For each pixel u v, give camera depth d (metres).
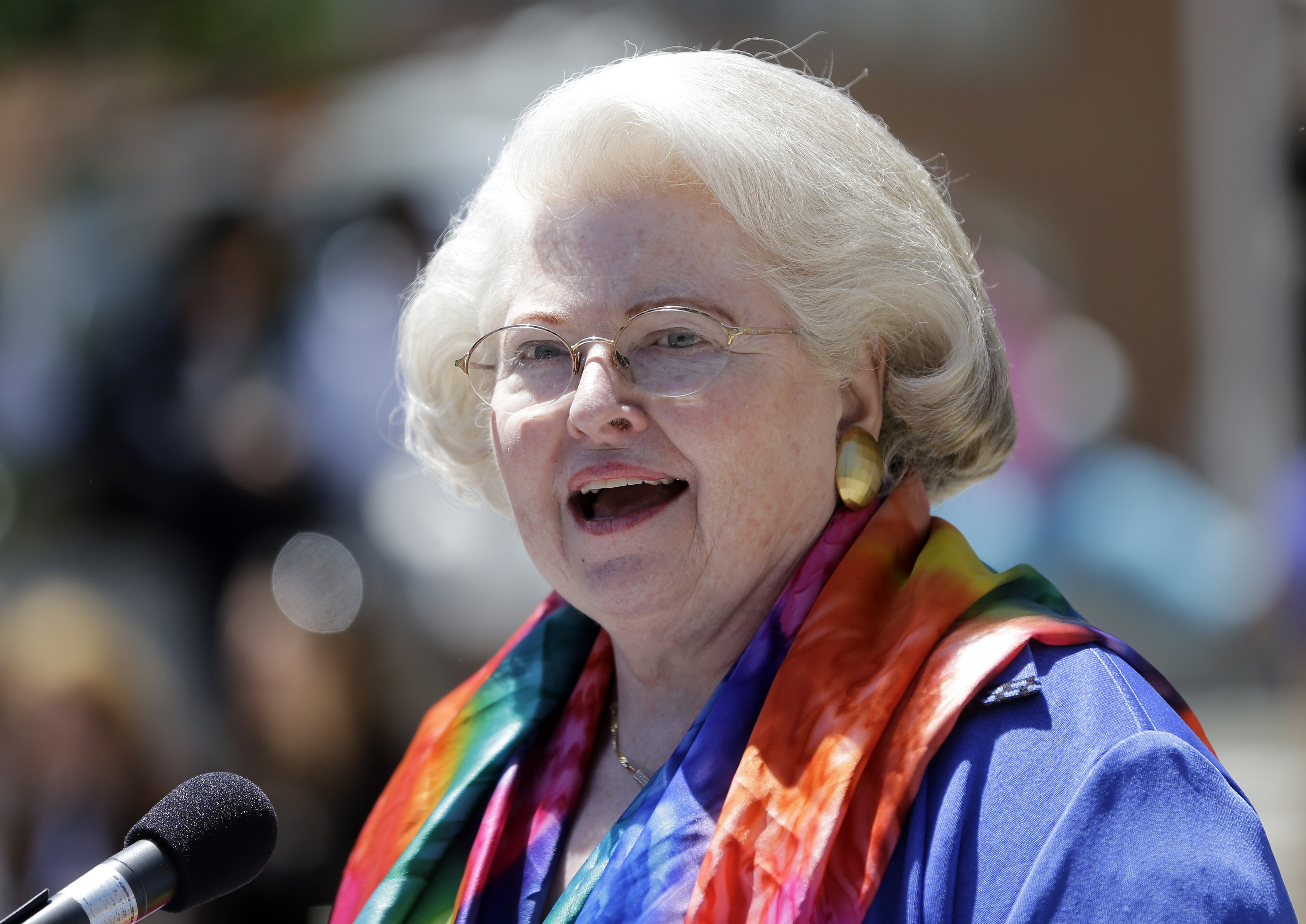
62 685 14.32
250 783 6.74
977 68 35.28
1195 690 23.09
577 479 6.73
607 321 6.66
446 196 22.38
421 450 8.58
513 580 17.94
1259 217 35.34
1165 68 35.53
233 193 23.02
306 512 18.78
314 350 20.50
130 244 22.59
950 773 5.93
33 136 25.89
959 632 6.29
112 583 17.41
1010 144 35.47
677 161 6.68
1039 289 27.95
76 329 21.38
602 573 6.75
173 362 20.47
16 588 17.31
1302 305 35.44
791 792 6.02
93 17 26.66
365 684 15.70
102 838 14.10
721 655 7.14
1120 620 22.89
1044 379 25.66
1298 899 17.84
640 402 6.62
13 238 24.17
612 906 6.10
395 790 8.34
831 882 5.82
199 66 27.08
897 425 7.38
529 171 6.89
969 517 21.59
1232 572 23.23
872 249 6.77
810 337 6.73
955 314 7.04
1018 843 5.63
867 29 34.78
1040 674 6.08
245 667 15.68
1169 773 5.50
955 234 7.29
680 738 7.17
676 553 6.70
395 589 17.05
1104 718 5.77
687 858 6.11
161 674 15.41
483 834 7.22
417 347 8.26
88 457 19.88
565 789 7.33
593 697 7.70
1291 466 19.94
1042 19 35.38
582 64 24.64
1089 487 23.77
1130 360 35.69
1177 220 35.69
